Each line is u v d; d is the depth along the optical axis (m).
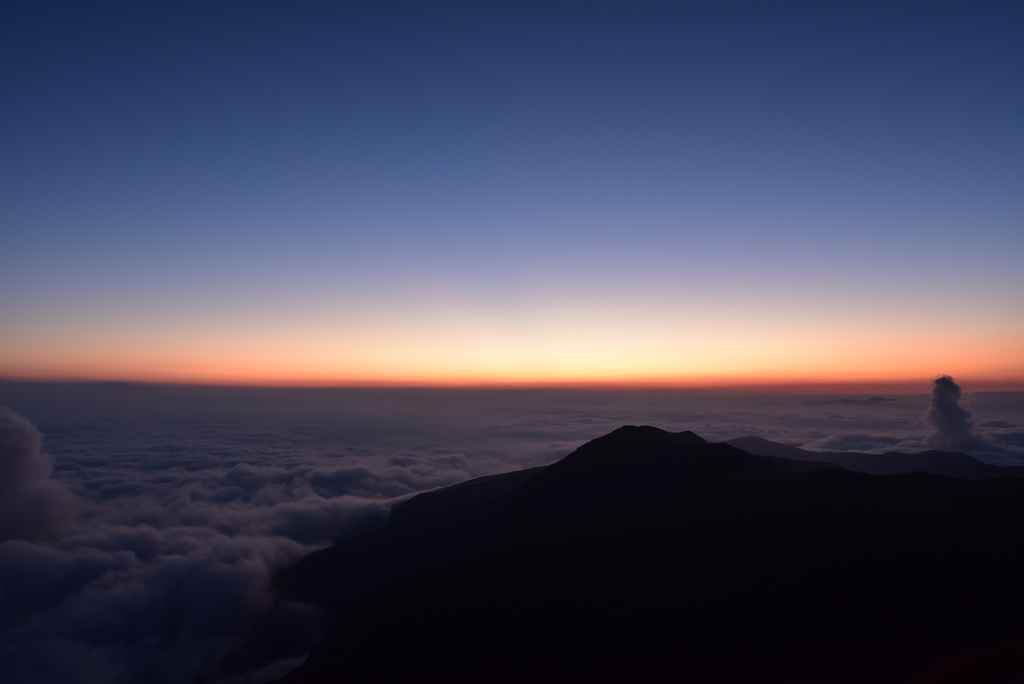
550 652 26.94
